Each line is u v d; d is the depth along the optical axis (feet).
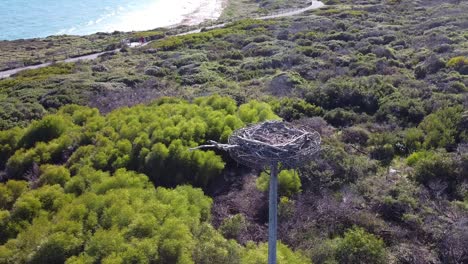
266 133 28.43
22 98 78.13
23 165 53.01
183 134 52.37
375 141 56.75
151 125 54.60
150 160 48.80
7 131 59.47
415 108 63.41
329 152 50.55
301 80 81.66
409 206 42.63
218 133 52.85
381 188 45.98
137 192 41.32
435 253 37.42
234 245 35.78
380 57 92.94
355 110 67.51
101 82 87.71
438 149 52.75
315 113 66.33
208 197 44.11
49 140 58.54
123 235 35.06
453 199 44.86
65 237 34.88
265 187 44.86
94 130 57.88
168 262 33.58
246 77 89.15
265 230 40.47
